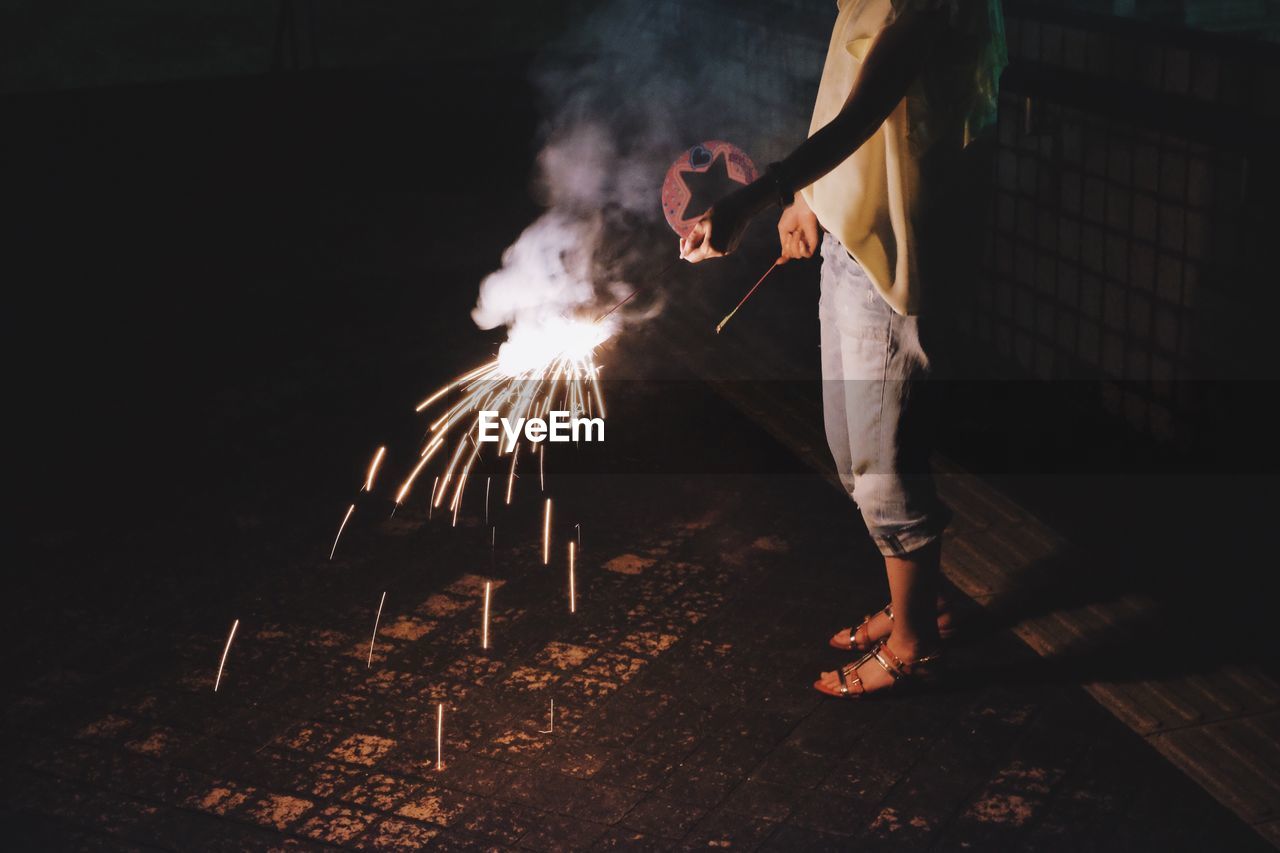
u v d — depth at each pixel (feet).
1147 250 15.96
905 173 10.55
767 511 15.66
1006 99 17.43
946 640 13.00
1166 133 14.57
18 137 34.01
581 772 11.44
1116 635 12.96
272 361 20.52
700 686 12.55
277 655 13.21
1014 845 10.42
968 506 15.46
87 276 24.53
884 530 11.58
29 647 13.39
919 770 11.30
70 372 20.30
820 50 23.24
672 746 11.73
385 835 10.76
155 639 13.52
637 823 10.82
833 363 11.86
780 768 11.41
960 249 11.14
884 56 10.07
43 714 12.35
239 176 30.53
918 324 11.00
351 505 16.14
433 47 45.11
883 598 13.87
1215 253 15.11
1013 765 11.30
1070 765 11.26
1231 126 13.99
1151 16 27.04
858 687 12.16
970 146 10.91
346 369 20.13
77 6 49.55
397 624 13.70
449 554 14.99
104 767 11.62
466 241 25.58
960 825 10.65
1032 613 13.42
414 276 23.93
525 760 11.60
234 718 12.26
